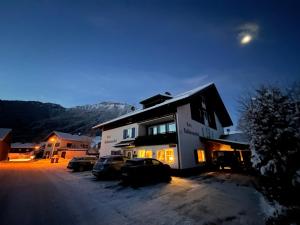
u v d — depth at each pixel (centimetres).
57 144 4725
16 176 1424
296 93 458
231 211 580
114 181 1184
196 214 561
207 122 2208
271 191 554
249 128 560
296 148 435
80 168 1844
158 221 510
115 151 2262
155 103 2358
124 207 635
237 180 1159
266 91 512
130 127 2145
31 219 528
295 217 417
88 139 5369
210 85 2111
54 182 1155
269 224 461
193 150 1670
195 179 1231
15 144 6425
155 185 1022
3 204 672
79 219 529
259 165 535
